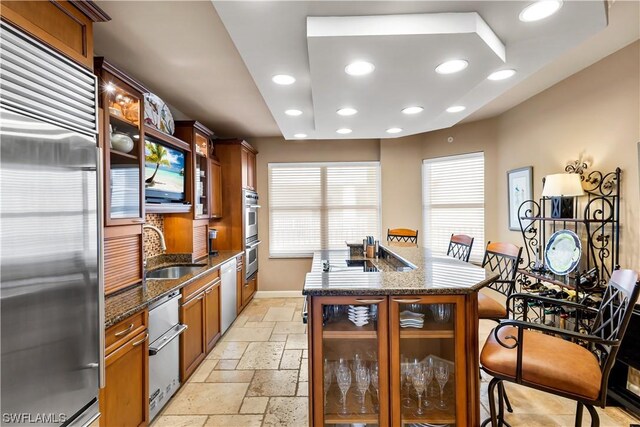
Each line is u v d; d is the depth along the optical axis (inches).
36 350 44.8
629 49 93.7
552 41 67.6
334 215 205.6
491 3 55.8
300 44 67.7
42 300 45.7
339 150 203.5
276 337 139.3
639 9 75.9
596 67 105.0
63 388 49.6
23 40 45.9
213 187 160.7
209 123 168.2
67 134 51.1
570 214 111.2
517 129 146.6
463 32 58.1
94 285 56.2
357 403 68.7
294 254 204.7
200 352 112.7
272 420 84.4
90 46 60.8
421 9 57.2
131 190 88.4
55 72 51.7
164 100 131.5
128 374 70.8
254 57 73.6
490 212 164.7
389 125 129.2
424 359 70.4
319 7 55.9
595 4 55.6
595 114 105.7
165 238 132.8
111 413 64.6
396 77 78.7
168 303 89.7
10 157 41.4
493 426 63.3
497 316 86.7
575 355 63.4
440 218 187.6
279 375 107.2
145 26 78.2
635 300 53.9
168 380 90.0
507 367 61.1
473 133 171.6
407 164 195.9
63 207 49.8
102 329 57.9
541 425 80.0
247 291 180.7
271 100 105.0
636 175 92.2
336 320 71.2
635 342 83.6
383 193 196.9
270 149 204.4
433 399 69.2
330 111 108.0
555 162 124.0
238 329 148.6
